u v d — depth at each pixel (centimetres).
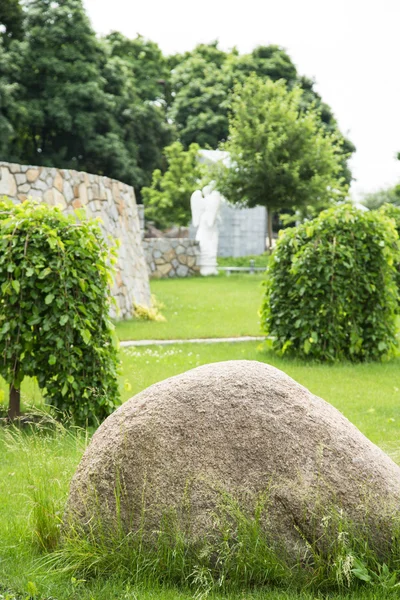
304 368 962
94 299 655
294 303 1043
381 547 331
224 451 341
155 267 2680
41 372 645
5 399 746
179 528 335
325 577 326
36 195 1328
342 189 3281
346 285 1016
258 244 4372
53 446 534
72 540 350
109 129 3822
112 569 338
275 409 350
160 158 4238
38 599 322
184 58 5656
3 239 636
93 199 1452
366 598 312
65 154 3797
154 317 1458
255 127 3131
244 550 327
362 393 802
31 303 637
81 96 3600
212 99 4938
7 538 387
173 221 4056
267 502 332
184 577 329
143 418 352
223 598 315
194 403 352
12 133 3359
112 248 690
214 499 335
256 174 3053
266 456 339
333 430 349
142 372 888
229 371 367
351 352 1029
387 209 1583
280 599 312
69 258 646
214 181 3111
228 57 5381
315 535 329
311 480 334
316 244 1018
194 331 1290
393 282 1060
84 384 641
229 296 1969
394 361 1059
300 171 3141
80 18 3672
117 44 4931
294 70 5112
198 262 2786
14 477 491
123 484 345
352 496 333
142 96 4988
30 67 3609
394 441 574
